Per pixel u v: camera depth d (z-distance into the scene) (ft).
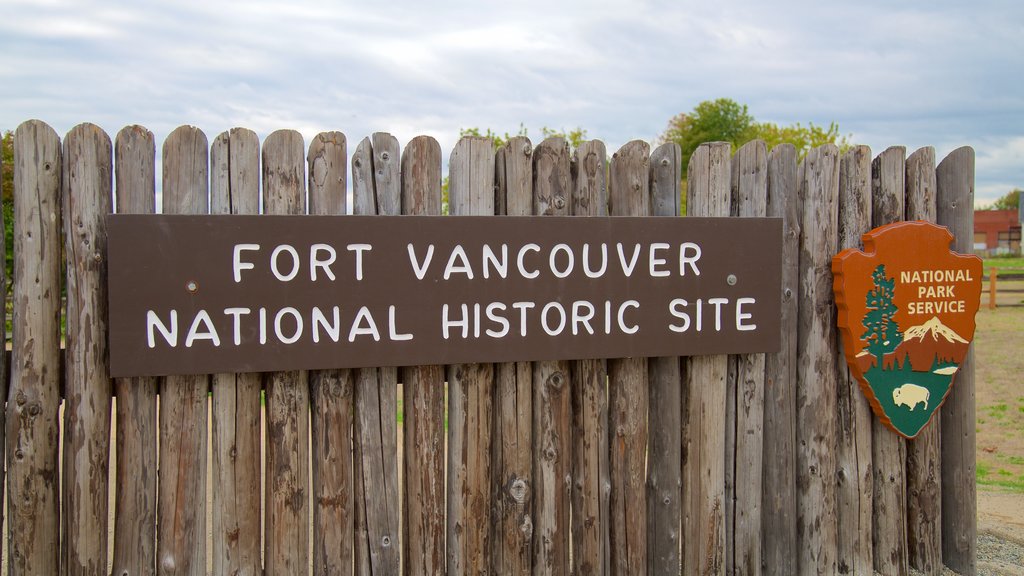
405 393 11.85
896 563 14.24
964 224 14.20
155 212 10.74
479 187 11.76
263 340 10.85
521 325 11.78
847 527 13.93
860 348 13.41
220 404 11.02
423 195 11.56
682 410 13.24
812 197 13.43
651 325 12.38
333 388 11.44
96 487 10.66
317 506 11.53
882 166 13.82
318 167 11.21
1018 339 44.01
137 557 10.89
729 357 13.32
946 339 13.88
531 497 12.50
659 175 12.80
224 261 10.64
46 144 10.30
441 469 12.00
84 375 10.50
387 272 11.21
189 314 10.56
